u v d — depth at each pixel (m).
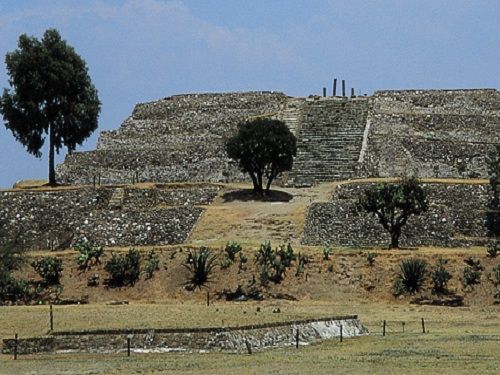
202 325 153.38
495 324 181.50
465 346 151.25
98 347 147.75
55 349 148.00
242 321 159.75
